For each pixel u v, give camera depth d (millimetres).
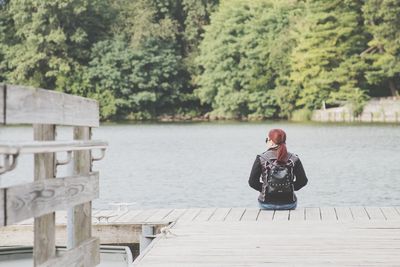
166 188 18734
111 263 7281
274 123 56656
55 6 62219
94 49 63781
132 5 66250
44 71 63469
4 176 21766
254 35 60750
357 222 8641
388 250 6953
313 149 31359
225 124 56844
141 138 40906
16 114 4133
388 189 18172
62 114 4863
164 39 64125
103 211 10102
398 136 39094
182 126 55062
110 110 63438
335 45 54812
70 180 5105
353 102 54656
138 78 63562
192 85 66000
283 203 9469
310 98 57094
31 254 7473
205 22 67062
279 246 7207
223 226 8508
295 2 61688
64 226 8906
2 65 63469
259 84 60656
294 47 58156
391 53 53281
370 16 53406
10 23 64625
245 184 19375
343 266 6266
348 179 20344
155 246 7270
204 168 23906
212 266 6312
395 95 56438
